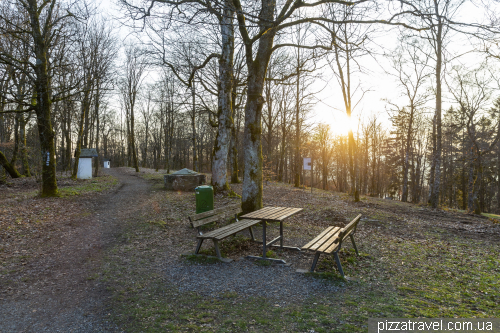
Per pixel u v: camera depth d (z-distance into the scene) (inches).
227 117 573.0
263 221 226.1
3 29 504.7
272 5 317.1
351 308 149.6
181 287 177.2
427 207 693.9
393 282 189.2
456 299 166.7
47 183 521.7
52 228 333.4
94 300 163.5
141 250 254.8
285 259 225.8
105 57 784.9
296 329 128.6
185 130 2001.7
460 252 274.4
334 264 211.6
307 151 1670.8
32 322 141.3
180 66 557.9
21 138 905.5
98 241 287.1
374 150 1631.4
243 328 129.6
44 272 208.1
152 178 979.9
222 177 577.0
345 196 784.9
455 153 1412.4
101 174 1223.5
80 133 895.1
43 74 515.2
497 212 1470.2
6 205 420.5
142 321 138.2
